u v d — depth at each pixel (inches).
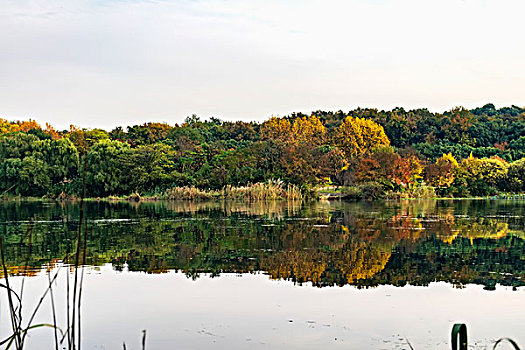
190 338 231.6
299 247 475.5
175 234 577.6
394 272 365.4
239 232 592.1
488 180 1667.1
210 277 354.0
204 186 1535.4
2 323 259.6
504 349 212.4
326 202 1253.1
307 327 245.1
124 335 237.3
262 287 324.2
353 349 216.2
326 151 1863.9
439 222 701.9
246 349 217.5
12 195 1630.2
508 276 350.9
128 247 482.9
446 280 339.9
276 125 2581.2
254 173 1534.2
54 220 770.8
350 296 300.5
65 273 370.6
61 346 222.8
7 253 451.2
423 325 247.1
